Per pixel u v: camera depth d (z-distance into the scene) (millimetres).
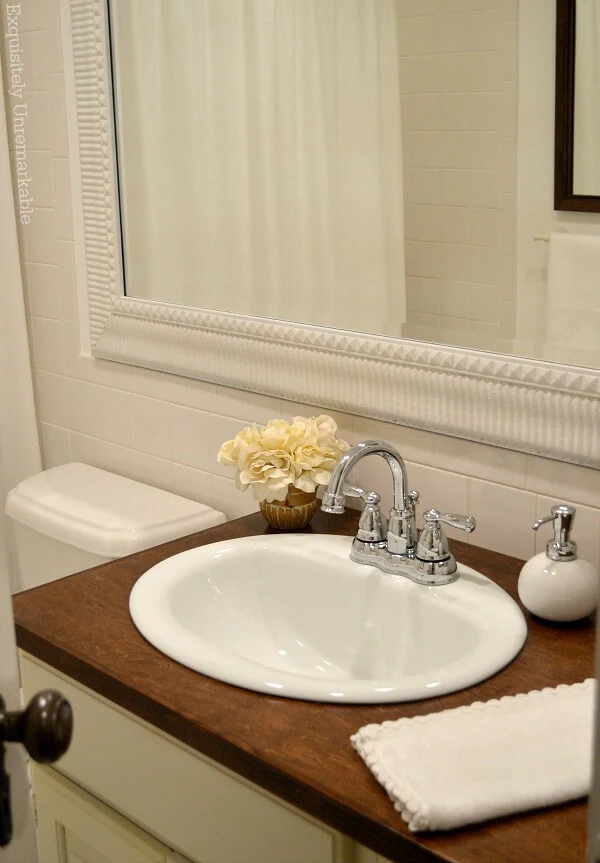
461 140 1311
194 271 1749
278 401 1653
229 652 1229
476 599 1214
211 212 1690
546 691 1022
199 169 1691
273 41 1518
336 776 921
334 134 1466
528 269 1273
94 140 1849
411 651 1253
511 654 1106
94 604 1290
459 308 1360
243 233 1643
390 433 1488
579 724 941
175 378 1842
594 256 1204
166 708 1042
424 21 1316
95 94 1819
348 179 1462
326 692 1042
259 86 1557
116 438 2012
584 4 1153
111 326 1921
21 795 625
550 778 869
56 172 1967
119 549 1670
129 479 1980
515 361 1296
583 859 810
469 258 1334
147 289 1849
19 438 2160
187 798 1085
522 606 1228
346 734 988
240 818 1027
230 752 980
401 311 1434
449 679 1055
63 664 1178
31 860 643
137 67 1750
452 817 830
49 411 2172
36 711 552
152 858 1155
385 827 852
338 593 1332
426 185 1364
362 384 1489
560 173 1217
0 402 2146
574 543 1188
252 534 1492
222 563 1380
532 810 868
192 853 1098
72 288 2014
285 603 1385
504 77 1248
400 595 1265
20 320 2109
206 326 1722
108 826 1209
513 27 1227
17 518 1888
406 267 1414
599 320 1213
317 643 1351
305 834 963
